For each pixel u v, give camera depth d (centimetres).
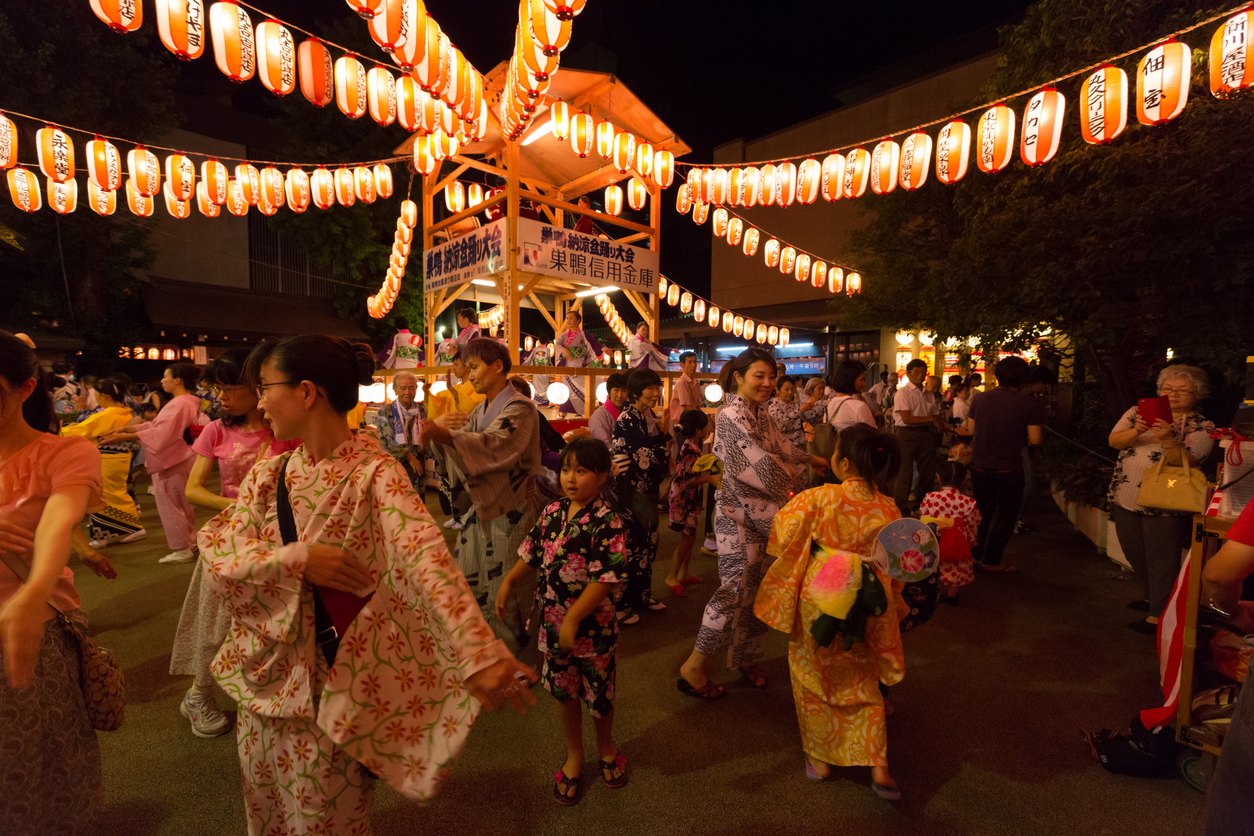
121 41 1280
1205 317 463
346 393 137
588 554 216
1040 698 287
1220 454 373
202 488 258
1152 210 452
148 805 211
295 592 123
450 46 420
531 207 650
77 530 193
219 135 1783
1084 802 216
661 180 642
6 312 1367
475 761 239
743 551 276
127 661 321
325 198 700
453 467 294
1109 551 492
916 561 204
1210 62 349
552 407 675
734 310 2181
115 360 1423
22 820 140
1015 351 655
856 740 217
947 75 1579
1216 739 208
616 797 218
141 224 1505
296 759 129
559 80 585
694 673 280
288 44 425
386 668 126
